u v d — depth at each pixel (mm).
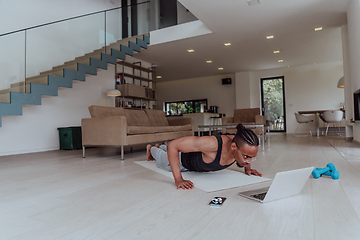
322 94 8883
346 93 5578
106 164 2969
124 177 2162
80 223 1153
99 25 5281
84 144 3688
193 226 1070
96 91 6367
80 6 6086
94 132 3586
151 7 6324
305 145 4473
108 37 5461
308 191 1556
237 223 1086
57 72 4324
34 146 4824
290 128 9336
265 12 4730
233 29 5500
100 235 1015
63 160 3455
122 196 1573
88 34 5051
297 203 1331
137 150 4625
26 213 1318
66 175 2342
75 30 4781
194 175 2090
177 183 1740
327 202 1335
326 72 8828
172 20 6133
